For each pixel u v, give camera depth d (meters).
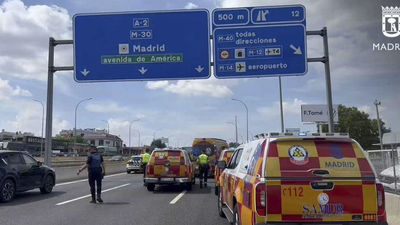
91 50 20.09
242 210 7.64
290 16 19.33
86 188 20.72
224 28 19.59
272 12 19.44
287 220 6.60
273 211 6.61
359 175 6.73
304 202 6.63
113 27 20.09
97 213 12.42
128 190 19.69
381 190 6.72
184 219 11.37
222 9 19.66
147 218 11.52
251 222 6.82
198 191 19.22
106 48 20.06
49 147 21.66
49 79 21.20
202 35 19.80
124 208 13.48
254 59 19.38
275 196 6.63
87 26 20.17
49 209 13.27
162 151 19.22
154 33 19.94
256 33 19.44
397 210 9.47
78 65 20.11
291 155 6.86
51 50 21.11
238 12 19.59
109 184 23.33
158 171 18.98
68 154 117.25
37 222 10.91
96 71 20.00
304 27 19.25
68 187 21.33
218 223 10.74
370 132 79.75
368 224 6.62
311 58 19.14
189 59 19.78
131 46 20.00
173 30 19.91
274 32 19.34
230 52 19.48
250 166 7.52
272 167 6.76
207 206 13.97
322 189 6.66
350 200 6.66
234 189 8.76
